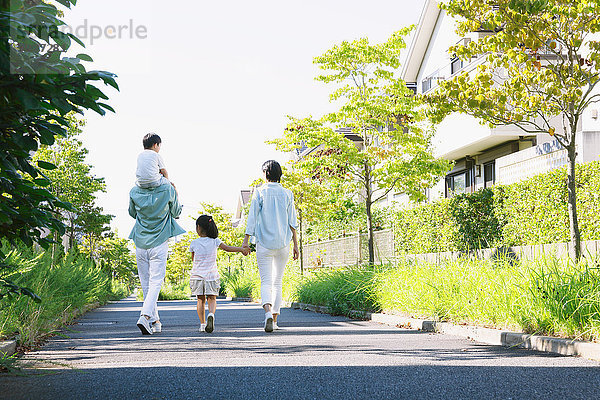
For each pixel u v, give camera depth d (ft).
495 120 30.83
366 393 12.91
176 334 27.81
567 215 36.42
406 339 24.52
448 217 49.65
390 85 50.80
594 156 46.96
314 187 77.66
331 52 51.03
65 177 64.34
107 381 14.30
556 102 30.07
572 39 28.71
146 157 27.71
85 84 10.18
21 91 9.82
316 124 52.44
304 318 39.27
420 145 53.52
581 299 20.89
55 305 28.45
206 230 29.45
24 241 13.01
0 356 17.69
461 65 69.26
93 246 104.63
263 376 14.96
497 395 12.65
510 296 24.63
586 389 13.23
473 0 28.68
